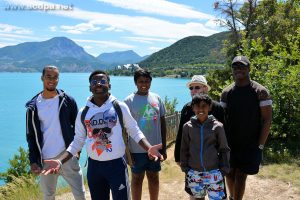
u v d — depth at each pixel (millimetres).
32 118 4297
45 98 4375
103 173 3672
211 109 4309
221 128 4023
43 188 4457
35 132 4305
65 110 4375
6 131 32625
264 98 4398
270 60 9250
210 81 13008
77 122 3809
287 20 21438
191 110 4367
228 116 4578
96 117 3645
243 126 4477
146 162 4645
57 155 4344
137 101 4664
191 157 4121
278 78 8938
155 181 4812
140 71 4629
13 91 94500
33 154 4309
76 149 3852
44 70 4293
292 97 8820
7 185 7777
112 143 3629
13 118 41406
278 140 9258
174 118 12344
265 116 4426
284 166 7262
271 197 5734
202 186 4070
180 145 4422
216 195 4012
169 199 5922
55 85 4312
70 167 4402
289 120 8945
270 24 21750
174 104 14797
